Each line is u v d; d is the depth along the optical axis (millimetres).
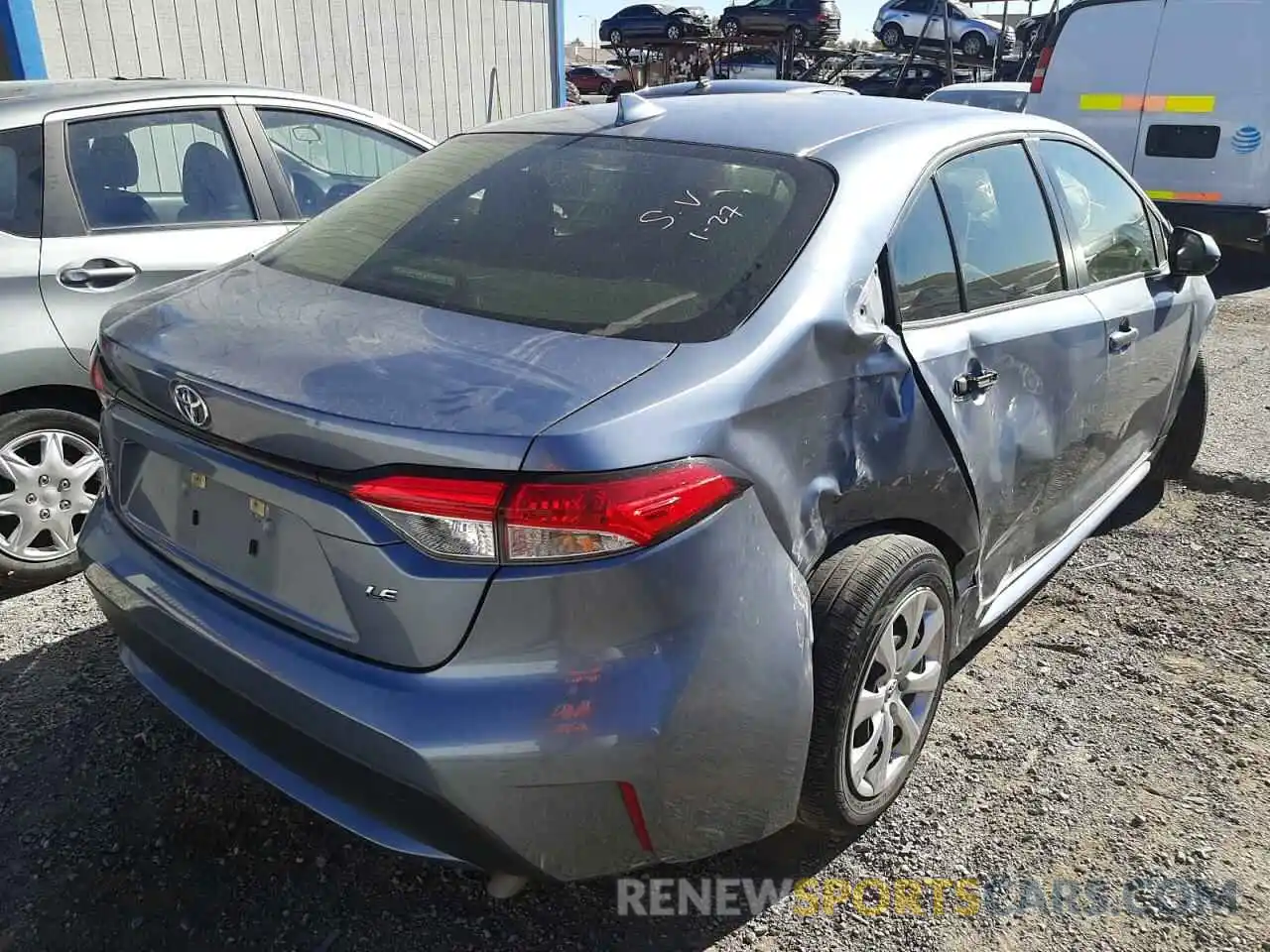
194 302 2377
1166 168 8398
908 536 2426
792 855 2475
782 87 3412
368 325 2131
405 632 1798
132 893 2309
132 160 3875
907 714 2533
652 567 1789
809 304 2160
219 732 2172
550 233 2426
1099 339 3227
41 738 2799
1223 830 2578
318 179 4512
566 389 1846
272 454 1894
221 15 9258
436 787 1768
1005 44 23328
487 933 2242
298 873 2387
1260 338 7305
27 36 7953
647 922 2275
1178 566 3979
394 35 10688
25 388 3512
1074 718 3018
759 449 1984
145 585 2225
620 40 26797
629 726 1792
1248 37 7840
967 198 2775
